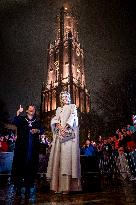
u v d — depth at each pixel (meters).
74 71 85.94
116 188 5.35
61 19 96.25
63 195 4.16
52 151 4.71
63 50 89.69
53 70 85.50
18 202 3.39
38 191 4.86
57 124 4.75
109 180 8.02
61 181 4.45
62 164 4.45
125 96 30.62
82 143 39.12
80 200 3.51
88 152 13.23
